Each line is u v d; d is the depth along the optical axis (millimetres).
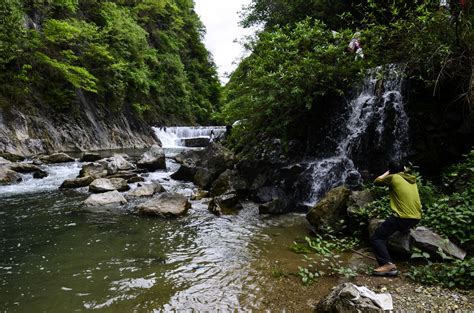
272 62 9094
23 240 5746
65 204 8125
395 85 8367
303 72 8547
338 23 14602
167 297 3850
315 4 14484
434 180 7566
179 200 7691
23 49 17141
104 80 22750
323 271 4531
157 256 5113
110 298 3826
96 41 22391
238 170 9914
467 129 7398
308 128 9914
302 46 9398
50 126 17875
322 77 8852
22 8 17453
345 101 9180
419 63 7723
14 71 16750
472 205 5012
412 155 8008
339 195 6223
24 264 4777
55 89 18938
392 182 4480
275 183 9094
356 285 3959
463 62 7246
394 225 4359
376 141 8344
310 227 6566
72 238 5863
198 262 4887
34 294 3920
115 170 11516
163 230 6359
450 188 6367
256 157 9883
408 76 8094
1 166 11180
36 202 8281
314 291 3973
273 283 4199
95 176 10672
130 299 3805
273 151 9883
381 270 4238
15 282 4223
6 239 5789
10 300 3781
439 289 3762
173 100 33062
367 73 8594
